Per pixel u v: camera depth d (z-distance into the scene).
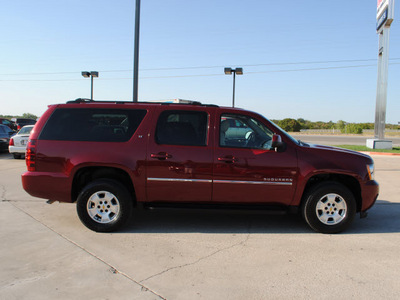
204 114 4.85
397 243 4.49
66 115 4.90
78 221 5.25
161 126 4.81
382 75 20.55
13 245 4.20
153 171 4.70
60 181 4.72
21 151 13.19
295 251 4.16
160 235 4.69
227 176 4.68
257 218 5.63
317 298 3.05
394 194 7.68
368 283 3.34
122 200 4.69
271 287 3.24
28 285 3.21
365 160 4.89
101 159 4.67
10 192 7.23
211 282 3.32
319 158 4.76
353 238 4.67
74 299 2.97
